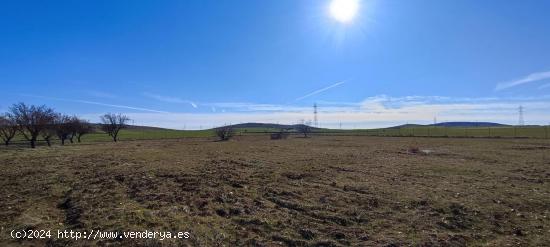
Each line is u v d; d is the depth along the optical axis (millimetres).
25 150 29422
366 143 45312
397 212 9445
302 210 9469
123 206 9211
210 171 15680
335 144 42562
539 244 7246
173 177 13781
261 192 11547
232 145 39594
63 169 15695
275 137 66500
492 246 7098
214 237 7195
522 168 19125
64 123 45875
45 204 9641
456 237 7508
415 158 24453
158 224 7820
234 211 9078
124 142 49938
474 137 60594
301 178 14742
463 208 9859
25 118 38344
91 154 24078
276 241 7117
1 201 9867
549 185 13938
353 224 8383
